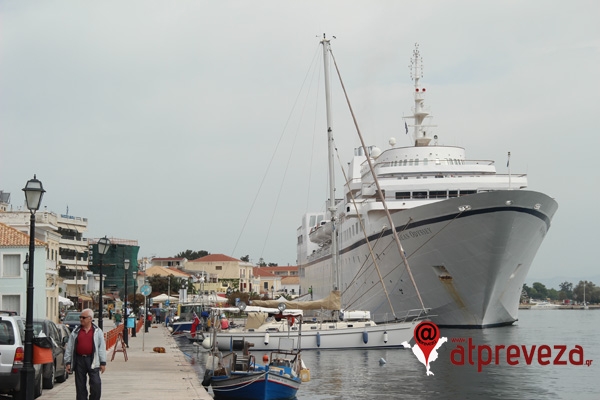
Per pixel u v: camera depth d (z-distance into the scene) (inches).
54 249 2731.3
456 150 2588.6
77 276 4296.3
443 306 2277.3
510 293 2290.8
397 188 2384.4
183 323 2652.6
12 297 2185.0
